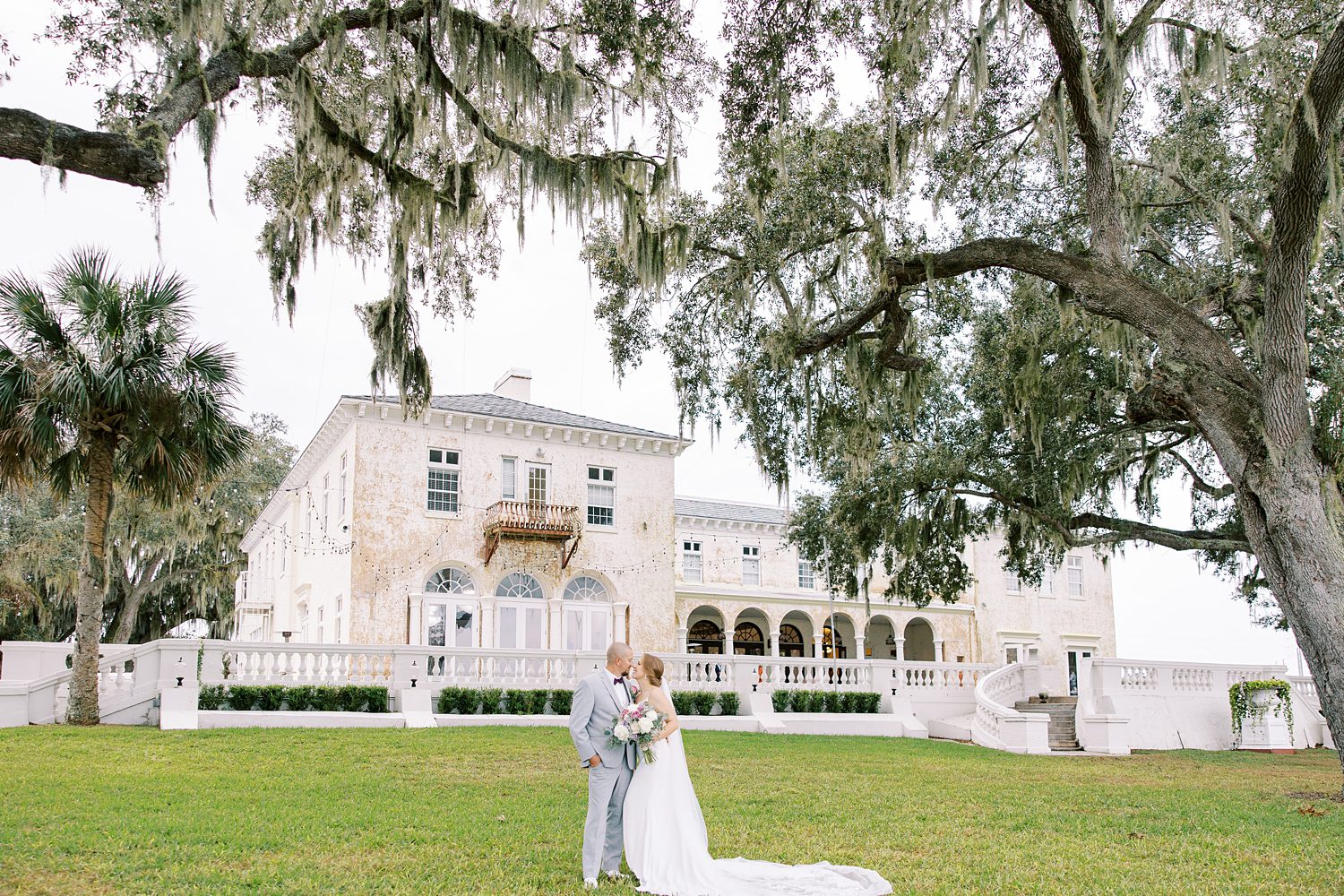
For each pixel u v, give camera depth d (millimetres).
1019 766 16531
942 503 20219
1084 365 17781
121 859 7367
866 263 15664
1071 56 11984
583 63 12961
